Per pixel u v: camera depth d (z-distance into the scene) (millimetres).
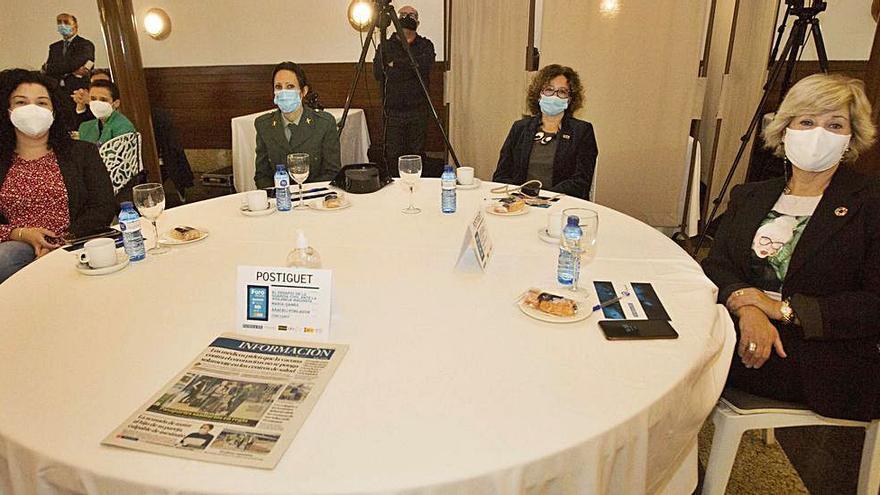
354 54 4629
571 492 752
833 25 3525
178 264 1369
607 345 976
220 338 993
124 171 2883
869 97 2365
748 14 3486
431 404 806
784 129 1430
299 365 906
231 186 4512
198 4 4773
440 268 1329
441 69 4457
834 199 1356
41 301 1161
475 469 680
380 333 1014
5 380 871
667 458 944
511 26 3682
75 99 3656
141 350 960
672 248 1468
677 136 3588
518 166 2582
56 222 2051
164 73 5039
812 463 1692
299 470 675
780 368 1290
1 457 753
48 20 4047
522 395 829
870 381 1250
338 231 1624
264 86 4902
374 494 648
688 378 896
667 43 3418
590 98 3600
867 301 1267
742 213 1520
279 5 4633
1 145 1994
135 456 700
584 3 3432
